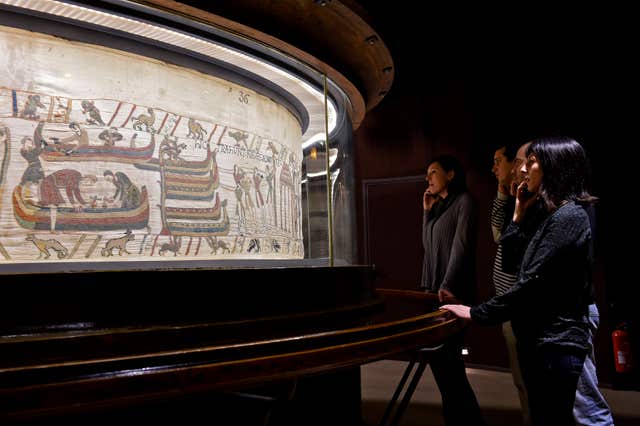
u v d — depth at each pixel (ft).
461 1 19.92
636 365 18.51
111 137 7.78
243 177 9.70
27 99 7.09
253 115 10.02
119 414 6.50
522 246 8.38
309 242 12.12
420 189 25.27
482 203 22.98
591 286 7.55
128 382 4.17
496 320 7.47
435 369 11.64
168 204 8.34
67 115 7.40
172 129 8.52
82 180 7.44
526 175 8.27
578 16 20.12
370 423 14.43
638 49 18.92
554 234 7.22
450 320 7.77
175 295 6.02
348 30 9.59
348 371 12.00
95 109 7.66
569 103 20.42
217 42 8.34
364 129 27.14
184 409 7.15
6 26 6.98
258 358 4.91
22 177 6.95
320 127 11.12
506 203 12.46
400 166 25.94
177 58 8.61
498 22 21.30
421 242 25.23
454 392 11.58
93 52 7.70
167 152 8.42
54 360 4.91
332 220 10.62
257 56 8.96
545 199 7.66
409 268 25.52
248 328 6.46
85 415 6.19
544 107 21.12
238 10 7.80
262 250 10.03
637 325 18.69
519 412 15.69
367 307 9.18
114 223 7.67
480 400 17.10
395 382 19.89
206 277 6.31
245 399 7.43
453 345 11.44
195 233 8.67
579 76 20.22
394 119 26.21
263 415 7.95
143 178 8.06
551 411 7.12
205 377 4.51
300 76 9.96
